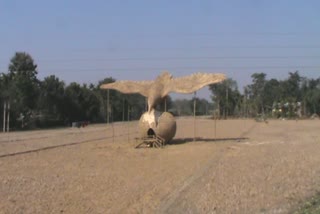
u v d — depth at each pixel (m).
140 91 32.47
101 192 15.11
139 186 16.19
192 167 21.02
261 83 131.25
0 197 14.33
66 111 78.25
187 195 14.66
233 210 12.77
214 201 13.81
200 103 128.38
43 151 28.69
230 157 24.91
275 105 115.12
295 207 13.12
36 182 17.05
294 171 19.78
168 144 32.31
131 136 42.47
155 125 30.64
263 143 34.00
